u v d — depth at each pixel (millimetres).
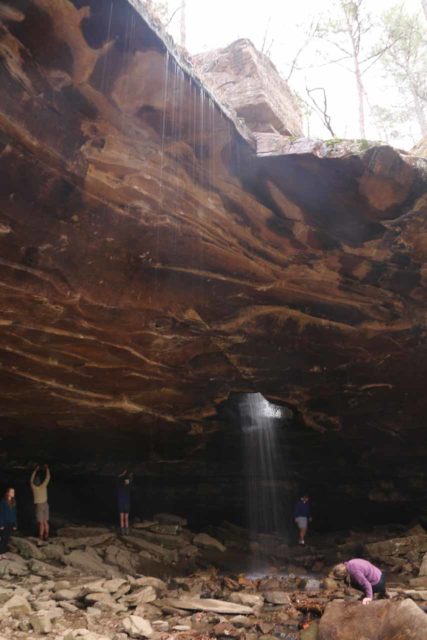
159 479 15195
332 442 13641
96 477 15102
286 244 8203
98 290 7906
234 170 7031
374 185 7078
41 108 5523
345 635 6293
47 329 8352
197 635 6871
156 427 12422
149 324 8930
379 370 11039
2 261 6895
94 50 5211
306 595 8688
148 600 8289
